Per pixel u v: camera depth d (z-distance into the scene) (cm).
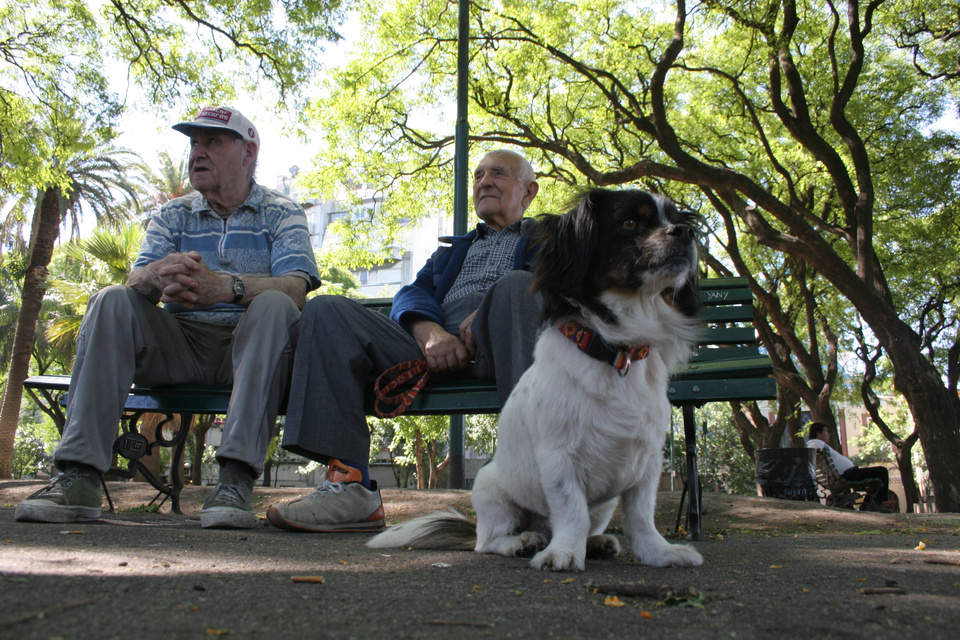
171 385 344
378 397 323
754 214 1162
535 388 222
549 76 1487
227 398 346
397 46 1487
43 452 3397
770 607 137
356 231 1638
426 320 346
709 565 211
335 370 301
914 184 1472
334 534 291
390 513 506
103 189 1895
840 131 1223
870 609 134
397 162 1606
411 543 259
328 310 305
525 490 238
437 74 1516
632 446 215
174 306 352
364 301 481
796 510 534
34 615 111
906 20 1328
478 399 322
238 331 306
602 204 241
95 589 134
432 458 2312
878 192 1536
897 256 1652
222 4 1093
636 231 232
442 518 273
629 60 1422
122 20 1108
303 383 298
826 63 1427
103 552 190
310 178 1573
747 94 1507
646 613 129
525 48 1435
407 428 1861
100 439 286
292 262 345
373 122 1547
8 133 1087
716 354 375
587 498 227
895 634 114
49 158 1134
